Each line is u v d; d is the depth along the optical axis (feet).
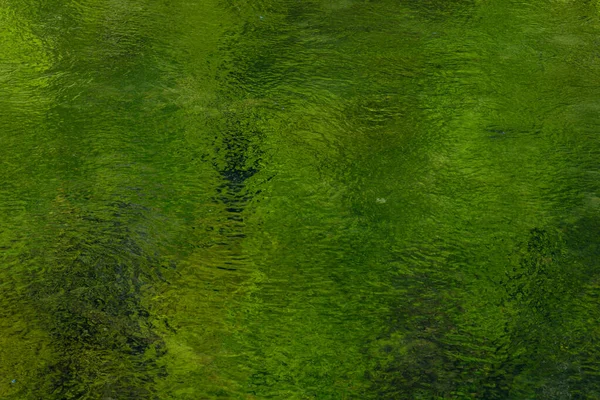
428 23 19.34
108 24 19.03
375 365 9.95
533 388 9.62
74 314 10.66
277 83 16.66
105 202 12.94
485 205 13.09
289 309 10.89
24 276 11.31
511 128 15.17
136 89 16.30
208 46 18.08
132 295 11.05
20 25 18.83
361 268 11.69
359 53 17.90
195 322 10.61
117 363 9.87
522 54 17.90
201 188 13.38
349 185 13.56
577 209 12.98
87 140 14.58
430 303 11.03
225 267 11.65
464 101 16.06
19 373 9.64
